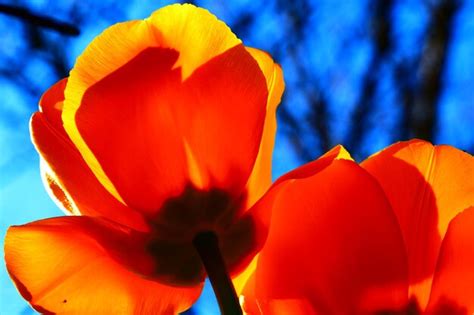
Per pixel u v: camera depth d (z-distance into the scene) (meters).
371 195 0.55
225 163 0.56
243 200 0.56
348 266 0.55
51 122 0.56
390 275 0.55
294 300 0.55
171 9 0.55
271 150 0.56
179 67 0.55
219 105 0.55
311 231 0.55
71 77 0.55
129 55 0.55
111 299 0.56
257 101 0.55
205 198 0.56
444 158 0.56
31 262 0.55
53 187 0.57
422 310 0.56
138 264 0.56
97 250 0.56
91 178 0.56
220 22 0.55
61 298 0.56
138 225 0.56
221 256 0.55
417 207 0.56
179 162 0.56
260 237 0.56
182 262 0.56
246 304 0.55
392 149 0.57
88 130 0.55
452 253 0.56
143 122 0.55
